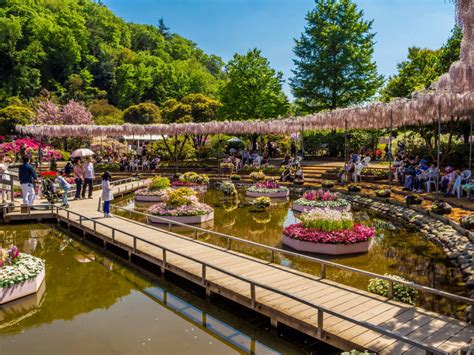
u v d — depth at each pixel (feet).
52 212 45.11
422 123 64.18
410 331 16.80
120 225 39.50
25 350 17.62
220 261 27.43
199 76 261.24
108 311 21.99
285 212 51.01
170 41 378.73
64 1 297.94
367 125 71.05
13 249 25.23
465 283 24.39
